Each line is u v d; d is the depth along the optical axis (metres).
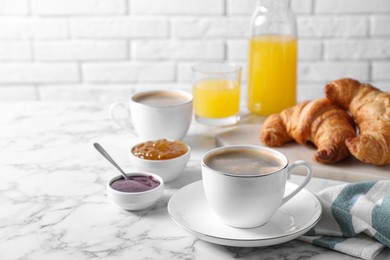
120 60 1.68
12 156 1.04
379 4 1.61
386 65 1.66
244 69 1.68
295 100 1.21
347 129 1.01
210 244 0.81
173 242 0.81
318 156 0.98
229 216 0.81
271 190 0.79
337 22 1.63
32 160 1.03
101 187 0.94
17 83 1.71
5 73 1.70
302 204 0.85
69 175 0.98
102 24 1.66
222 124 1.16
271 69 1.18
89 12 1.65
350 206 0.83
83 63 1.69
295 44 1.18
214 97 1.15
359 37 1.64
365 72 1.67
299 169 0.98
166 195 0.92
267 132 1.05
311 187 0.94
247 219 0.81
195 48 1.67
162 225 0.85
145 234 0.83
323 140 1.00
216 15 1.64
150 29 1.66
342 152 0.98
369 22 1.63
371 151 0.96
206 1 1.63
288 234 0.78
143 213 0.87
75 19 1.65
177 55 1.67
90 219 0.86
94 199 0.91
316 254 0.79
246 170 0.81
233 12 1.63
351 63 1.66
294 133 1.05
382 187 0.86
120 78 1.70
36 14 1.65
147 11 1.64
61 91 1.71
